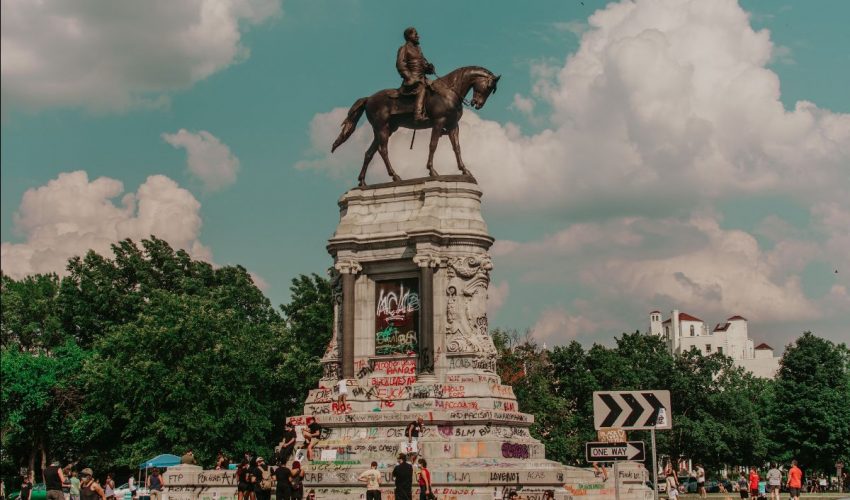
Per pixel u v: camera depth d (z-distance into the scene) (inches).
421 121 2034.9
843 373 4197.8
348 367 1955.0
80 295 3489.2
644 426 949.2
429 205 1988.2
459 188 2010.3
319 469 1694.1
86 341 3506.4
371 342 1978.3
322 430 1895.9
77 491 2183.8
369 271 2003.0
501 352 3708.2
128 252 3639.3
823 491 4151.1
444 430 1814.7
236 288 3673.7
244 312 3718.0
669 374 4069.9
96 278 3494.1
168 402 2851.9
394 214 2022.6
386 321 1975.9
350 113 2094.0
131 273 3612.2
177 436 2797.7
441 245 1966.0
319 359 3142.2
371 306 1993.1
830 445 4060.0
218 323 2970.0
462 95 2048.5
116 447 3080.7
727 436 3993.6
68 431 3189.0
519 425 1924.2
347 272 1994.3
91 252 3567.9
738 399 4151.1
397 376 1937.7
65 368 3147.1
